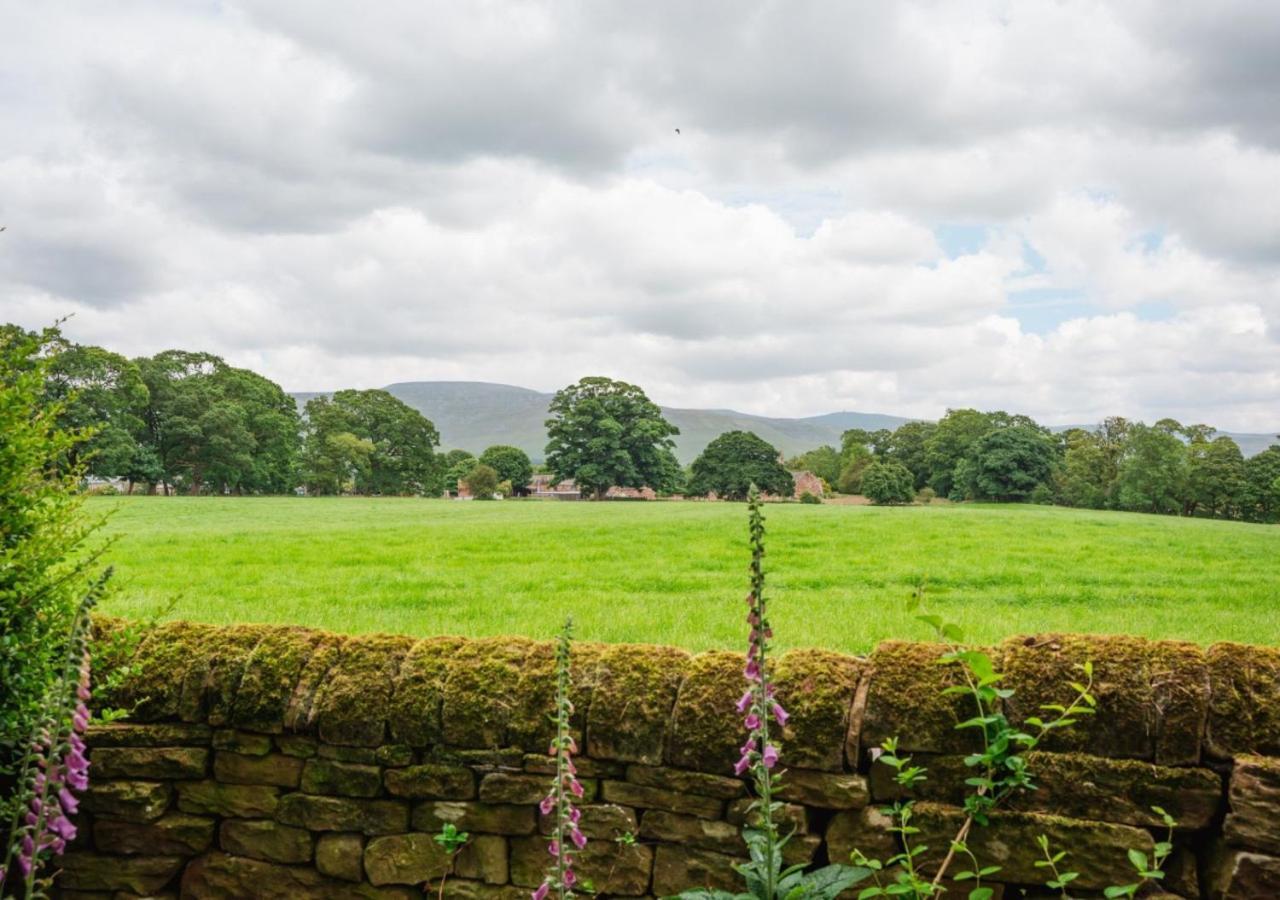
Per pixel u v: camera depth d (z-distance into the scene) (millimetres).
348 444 103688
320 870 4230
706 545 23219
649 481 108938
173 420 84812
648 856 3893
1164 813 3275
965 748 3648
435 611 11320
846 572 17578
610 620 10172
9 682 3762
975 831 3559
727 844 3805
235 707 4301
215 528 30484
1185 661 3611
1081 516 38719
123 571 16938
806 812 3758
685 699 3936
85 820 4391
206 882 4332
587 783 3984
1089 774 3510
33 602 3945
